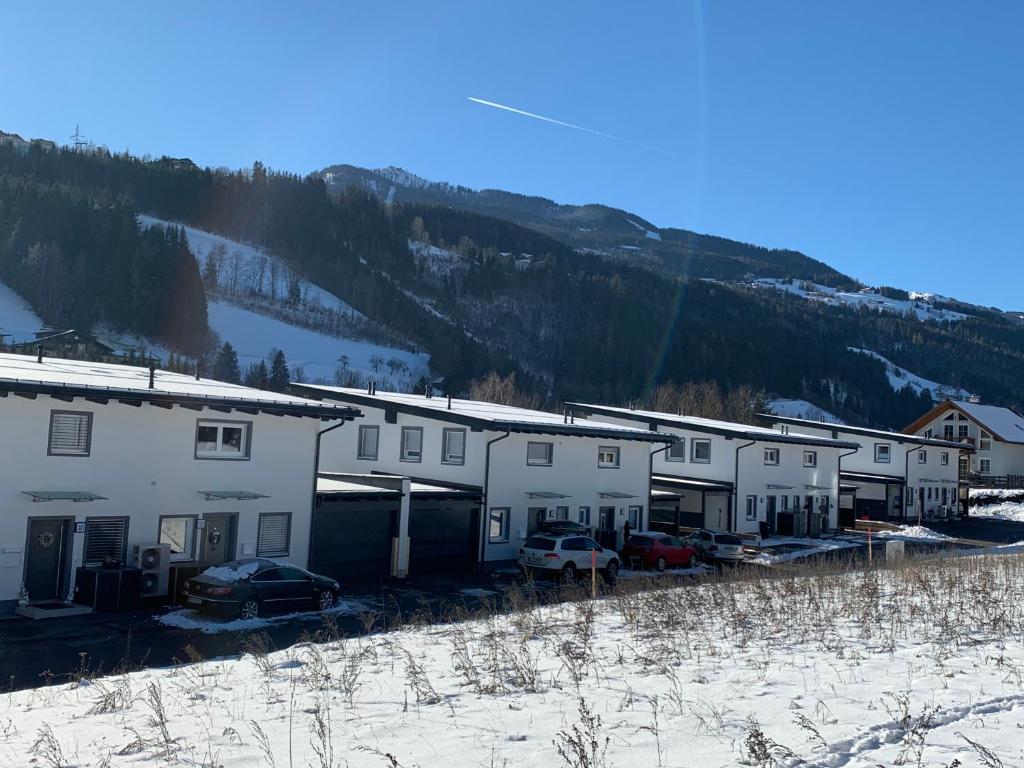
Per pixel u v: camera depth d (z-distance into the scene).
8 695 11.65
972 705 8.81
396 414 33.69
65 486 19.70
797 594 18.44
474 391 89.50
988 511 68.50
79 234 139.88
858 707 8.83
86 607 19.27
